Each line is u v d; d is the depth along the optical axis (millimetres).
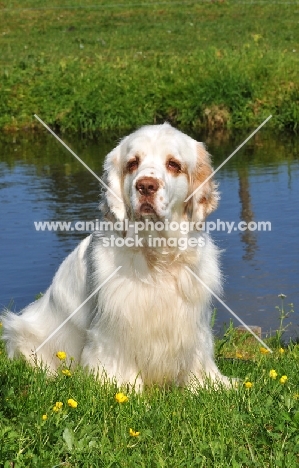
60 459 3908
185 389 5023
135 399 4707
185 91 18672
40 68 21281
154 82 19469
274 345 6879
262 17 31844
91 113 18672
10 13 35562
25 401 4492
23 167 14898
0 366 5340
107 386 4930
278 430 4105
